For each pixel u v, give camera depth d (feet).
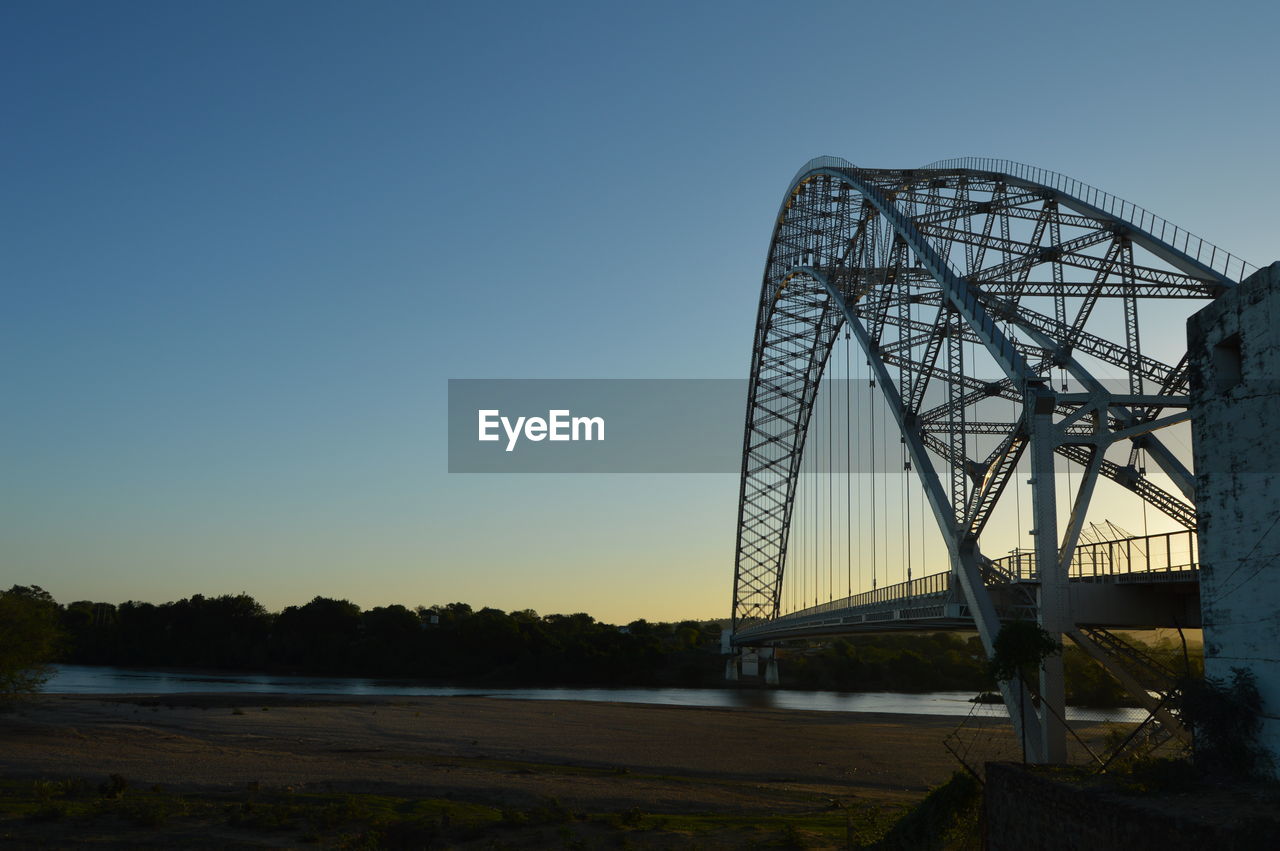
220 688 408.26
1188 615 105.81
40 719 222.48
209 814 118.62
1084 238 159.63
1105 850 53.47
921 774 188.85
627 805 142.10
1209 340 65.57
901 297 177.06
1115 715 266.98
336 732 226.79
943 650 584.81
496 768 175.32
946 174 196.85
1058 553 112.37
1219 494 63.57
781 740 237.86
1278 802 50.93
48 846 98.58
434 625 620.90
